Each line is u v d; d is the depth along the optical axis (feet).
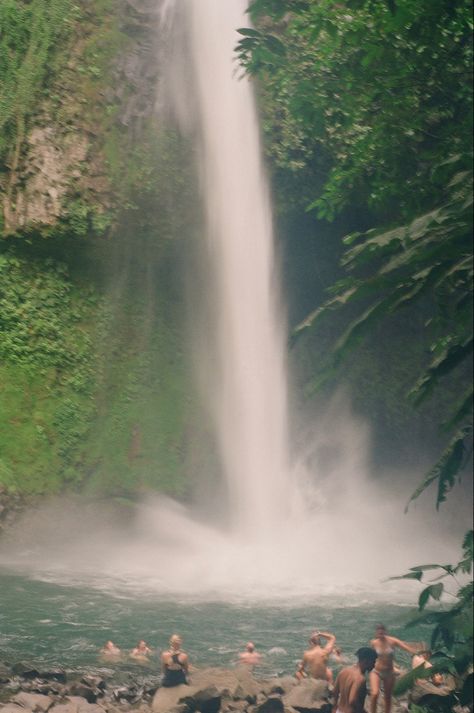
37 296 104.37
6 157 101.71
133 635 62.59
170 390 111.75
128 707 45.24
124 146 106.63
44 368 104.06
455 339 27.61
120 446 106.63
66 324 106.11
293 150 111.04
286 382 118.32
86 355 106.93
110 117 106.01
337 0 57.11
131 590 80.64
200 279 114.62
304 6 53.21
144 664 54.49
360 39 54.29
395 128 59.00
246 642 62.08
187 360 113.70
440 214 24.71
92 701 46.16
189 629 65.51
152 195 107.96
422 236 24.98
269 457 115.75
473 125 39.27
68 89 103.86
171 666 46.44
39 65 102.37
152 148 107.96
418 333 122.62
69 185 103.24
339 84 63.26
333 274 120.16
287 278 119.14
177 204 109.70
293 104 64.54
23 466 99.19
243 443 114.62
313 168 111.04
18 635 60.54
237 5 111.34
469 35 48.21
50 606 71.26
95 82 105.40
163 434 109.40
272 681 48.52
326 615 72.69
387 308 24.17
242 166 111.75
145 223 108.37
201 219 111.45
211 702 44.52
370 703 42.68
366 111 63.57
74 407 104.73
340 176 63.41
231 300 115.55
